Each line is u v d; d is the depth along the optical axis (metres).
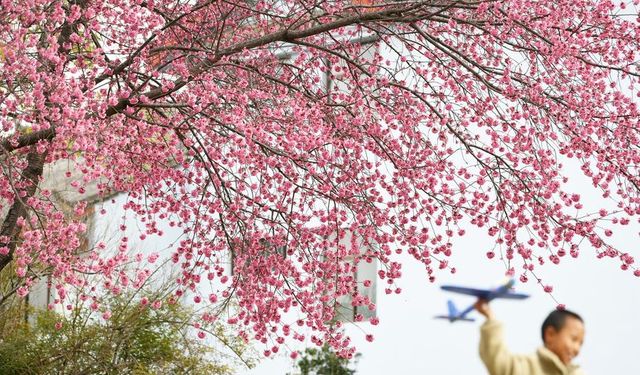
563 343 5.57
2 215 15.74
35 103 10.81
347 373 20.47
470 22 12.55
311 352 20.80
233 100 12.76
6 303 19.69
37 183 12.89
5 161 11.76
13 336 19.69
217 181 13.03
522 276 13.00
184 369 19.73
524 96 12.64
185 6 13.82
